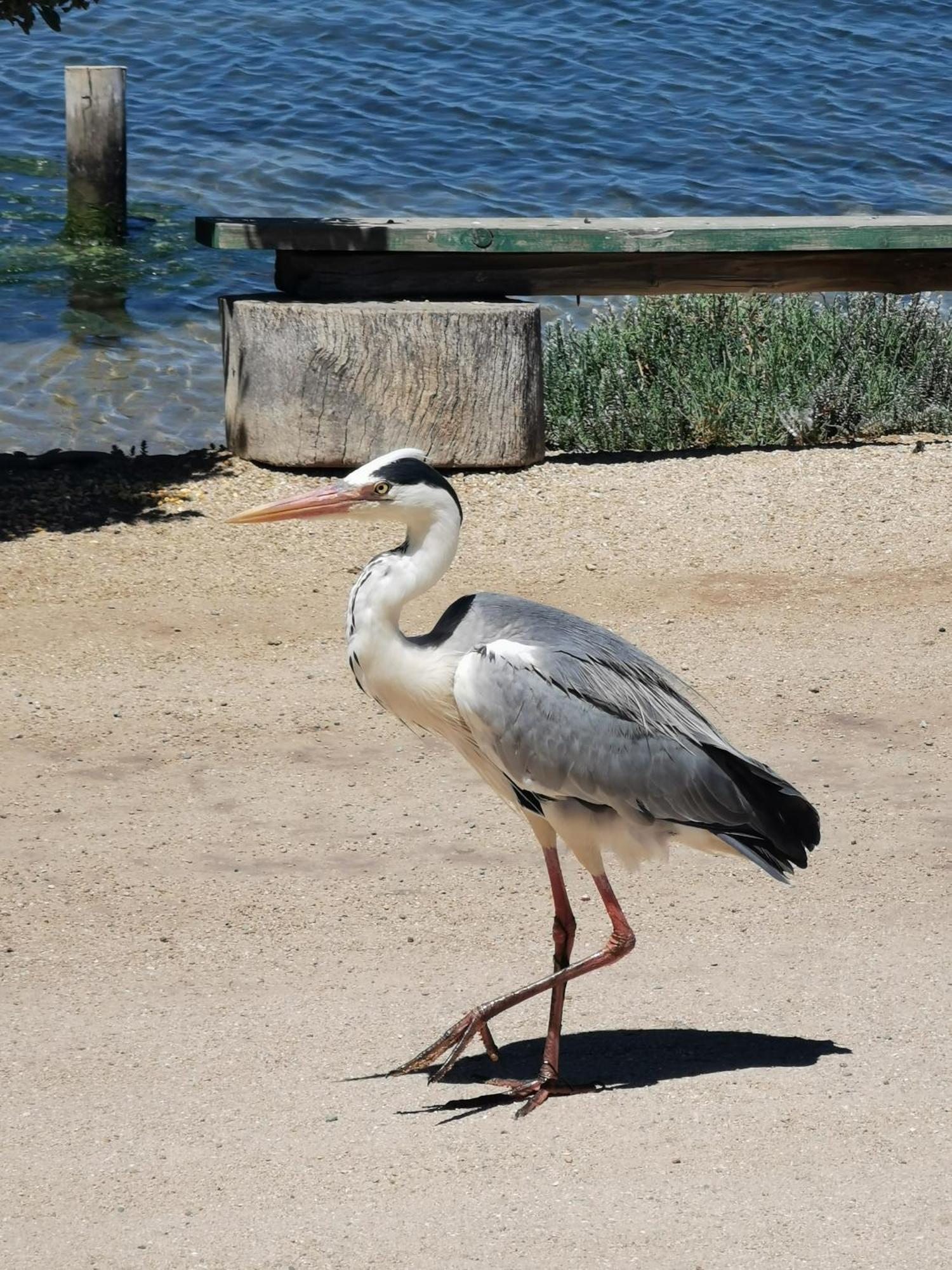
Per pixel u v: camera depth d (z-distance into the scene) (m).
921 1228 6.14
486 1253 6.05
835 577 15.52
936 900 9.63
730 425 20.30
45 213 32.12
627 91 41.47
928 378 20.97
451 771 11.71
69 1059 7.83
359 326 17.61
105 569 15.41
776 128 39.31
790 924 9.40
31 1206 6.50
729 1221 6.23
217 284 28.42
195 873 10.03
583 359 21.19
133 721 12.27
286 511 7.88
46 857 10.16
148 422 21.95
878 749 11.90
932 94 42.50
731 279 19.73
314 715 12.52
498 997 8.54
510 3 48.62
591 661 7.67
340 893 9.81
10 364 23.97
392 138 37.22
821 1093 7.29
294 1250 6.11
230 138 36.78
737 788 7.77
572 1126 7.11
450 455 18.08
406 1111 7.32
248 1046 7.98
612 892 7.83
